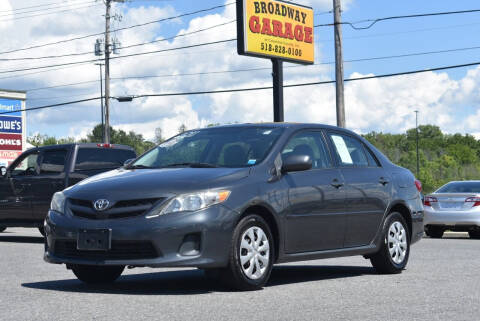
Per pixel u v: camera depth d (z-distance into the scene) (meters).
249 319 5.71
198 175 7.38
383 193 9.28
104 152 16.16
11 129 48.91
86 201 7.34
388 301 6.71
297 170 7.84
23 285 7.84
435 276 8.86
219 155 8.08
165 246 6.92
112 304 6.42
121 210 7.09
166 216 6.96
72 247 7.33
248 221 7.36
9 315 5.87
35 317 5.77
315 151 8.59
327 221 8.38
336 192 8.52
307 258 8.16
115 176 7.68
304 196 8.05
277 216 7.70
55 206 7.62
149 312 6.00
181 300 6.68
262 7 33.31
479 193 19.03
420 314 6.00
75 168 15.61
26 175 16.23
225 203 7.19
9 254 11.95
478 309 6.28
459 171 142.00
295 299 6.80
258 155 7.96
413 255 11.93
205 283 8.07
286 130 8.38
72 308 6.20
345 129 9.34
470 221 18.77
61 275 8.82
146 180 7.31
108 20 46.41
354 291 7.41
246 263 7.36
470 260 10.98
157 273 9.18
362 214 8.89
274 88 34.06
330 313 6.02
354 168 9.03
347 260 11.27
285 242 7.84
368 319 5.76
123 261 7.01
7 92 48.66
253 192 7.46
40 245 14.46
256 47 32.88
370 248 9.02
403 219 9.57
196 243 7.05
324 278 8.76
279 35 34.09
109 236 7.01
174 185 7.15
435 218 19.14
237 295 7.05
